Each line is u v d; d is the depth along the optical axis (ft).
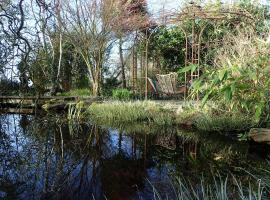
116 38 36.06
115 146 15.67
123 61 40.52
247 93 6.95
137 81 36.94
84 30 33.91
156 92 31.65
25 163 12.68
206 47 27.12
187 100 23.80
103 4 33.14
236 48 16.24
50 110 30.78
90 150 14.96
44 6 13.44
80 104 26.63
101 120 24.04
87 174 11.00
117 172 11.14
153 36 37.01
